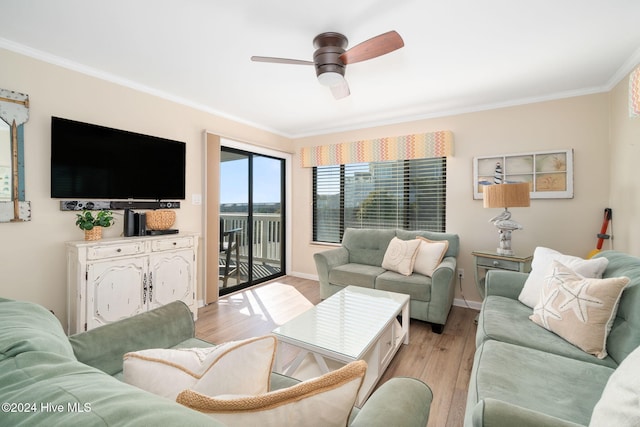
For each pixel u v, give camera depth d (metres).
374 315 2.02
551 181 2.91
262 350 0.75
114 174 2.54
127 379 0.71
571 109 2.85
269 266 4.47
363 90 2.88
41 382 0.48
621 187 2.47
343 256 3.57
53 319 0.92
